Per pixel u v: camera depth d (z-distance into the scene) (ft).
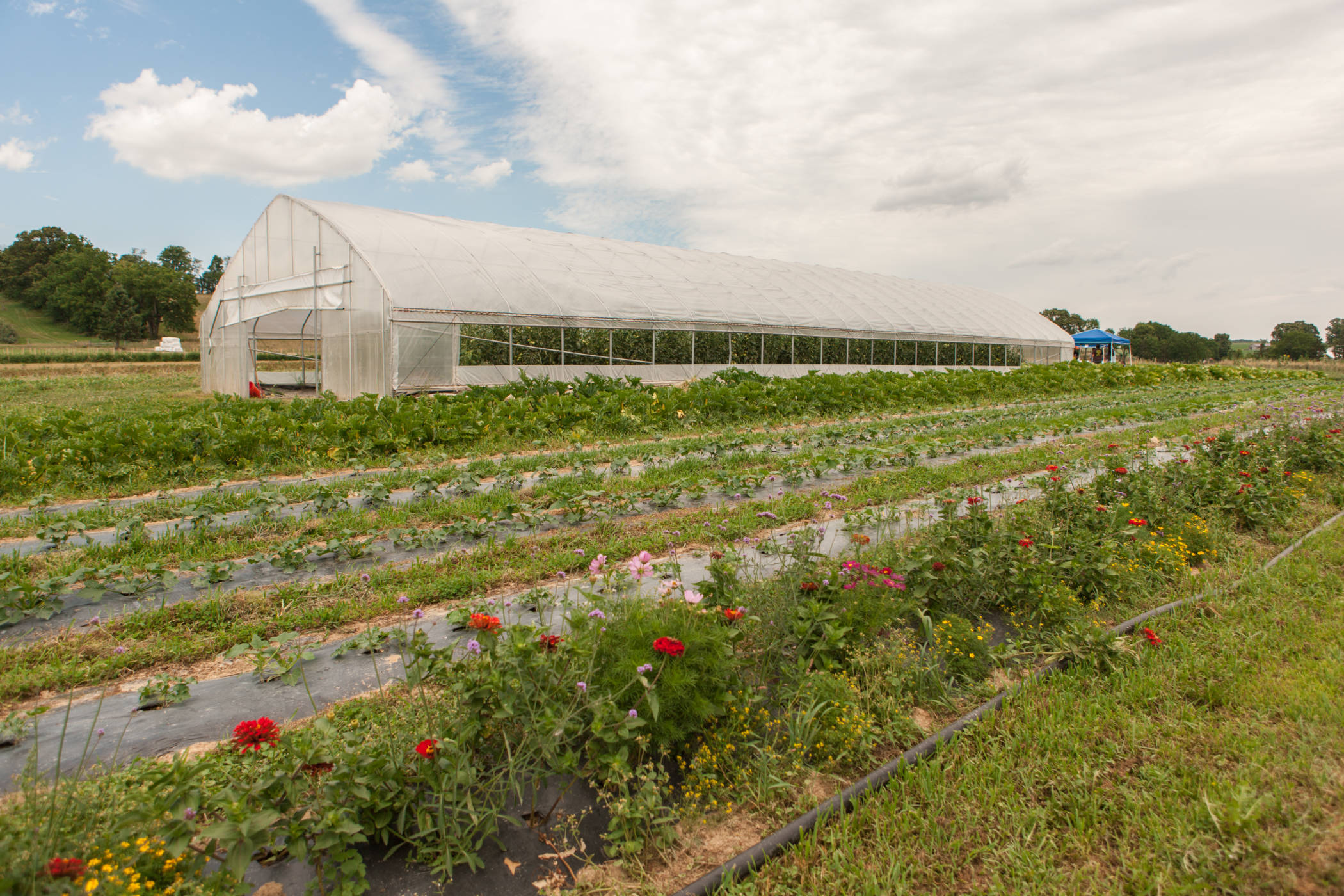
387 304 65.67
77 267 346.54
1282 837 10.32
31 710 14.26
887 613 16.16
